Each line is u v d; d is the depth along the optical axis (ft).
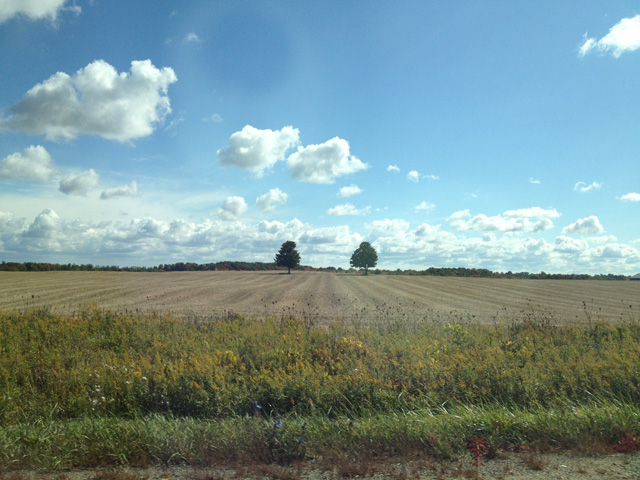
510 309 81.30
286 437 14.69
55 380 23.07
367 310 74.02
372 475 12.35
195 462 13.70
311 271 322.14
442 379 21.65
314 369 24.20
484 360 24.95
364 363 25.09
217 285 145.48
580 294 128.16
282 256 267.39
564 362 25.62
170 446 14.43
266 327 38.78
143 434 15.21
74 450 14.12
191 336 35.55
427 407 19.11
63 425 16.74
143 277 183.93
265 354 26.76
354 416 18.24
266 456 14.06
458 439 14.69
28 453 13.91
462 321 56.95
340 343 29.19
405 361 24.38
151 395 20.68
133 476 12.24
